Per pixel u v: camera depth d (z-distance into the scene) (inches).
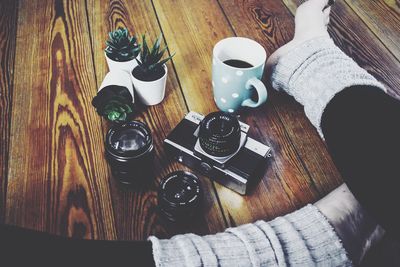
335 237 19.1
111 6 35.7
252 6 36.5
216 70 25.7
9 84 29.1
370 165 18.2
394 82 30.9
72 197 23.6
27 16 34.5
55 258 15.3
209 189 24.5
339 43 33.8
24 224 22.4
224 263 16.8
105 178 24.5
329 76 23.9
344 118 20.1
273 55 28.6
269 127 27.5
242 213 23.5
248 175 23.4
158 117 27.7
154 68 26.9
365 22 35.9
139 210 23.3
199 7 36.0
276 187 24.6
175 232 22.5
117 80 26.7
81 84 29.3
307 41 27.2
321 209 20.8
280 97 29.3
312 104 24.0
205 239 17.9
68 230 22.3
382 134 18.6
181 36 33.3
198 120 25.9
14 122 26.9
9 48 31.6
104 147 24.3
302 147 26.6
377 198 17.6
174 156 25.5
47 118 27.2
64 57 31.1
